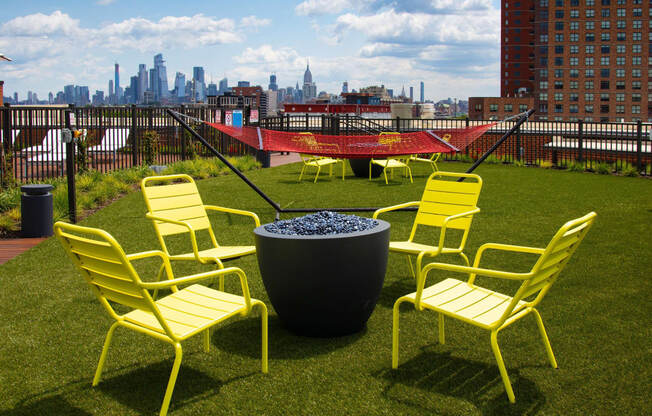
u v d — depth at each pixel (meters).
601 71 132.00
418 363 3.70
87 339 4.16
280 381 3.47
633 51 130.50
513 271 5.78
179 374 3.59
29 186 7.69
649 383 3.42
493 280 5.52
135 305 3.16
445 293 3.77
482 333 4.18
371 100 103.12
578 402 3.21
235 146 18.72
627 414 3.08
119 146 17.17
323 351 3.89
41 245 7.12
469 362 3.72
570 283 5.37
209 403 3.23
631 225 7.97
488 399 3.24
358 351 3.88
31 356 3.88
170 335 3.07
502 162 17.97
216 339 4.12
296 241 3.83
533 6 155.62
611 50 131.25
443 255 6.51
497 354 3.21
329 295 3.91
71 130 8.48
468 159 18.39
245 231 7.82
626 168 15.23
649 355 3.80
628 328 4.27
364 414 3.09
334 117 20.33
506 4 156.75
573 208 9.45
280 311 4.11
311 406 3.18
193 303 3.60
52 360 3.81
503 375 3.20
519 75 157.75
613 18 130.38
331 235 3.90
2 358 3.85
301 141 10.42
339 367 3.65
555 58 133.38
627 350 3.88
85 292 5.23
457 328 4.29
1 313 4.69
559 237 3.02
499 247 3.85
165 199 5.37
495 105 145.25
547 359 3.76
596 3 130.88
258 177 14.02
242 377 3.53
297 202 10.31
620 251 6.52
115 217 8.79
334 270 3.86
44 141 15.62
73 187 8.69
